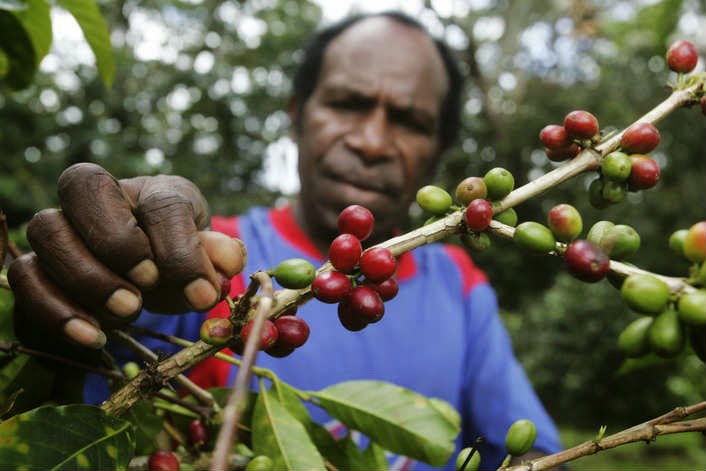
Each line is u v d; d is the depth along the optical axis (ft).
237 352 2.45
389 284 2.58
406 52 6.86
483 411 7.23
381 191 6.86
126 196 2.60
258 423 3.10
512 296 35.42
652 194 33.81
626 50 35.12
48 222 2.49
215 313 5.96
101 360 3.13
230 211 30.42
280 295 2.36
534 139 32.96
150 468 2.82
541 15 35.99
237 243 2.66
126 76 27.89
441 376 7.09
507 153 32.50
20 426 2.32
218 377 6.08
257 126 32.65
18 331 3.08
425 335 7.20
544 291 34.83
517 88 34.27
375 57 6.78
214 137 32.68
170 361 2.38
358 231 2.46
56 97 25.64
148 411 3.19
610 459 23.32
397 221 7.30
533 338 31.48
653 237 33.30
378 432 3.57
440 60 7.33
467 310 7.96
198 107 31.86
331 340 6.75
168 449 3.45
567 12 34.30
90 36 4.56
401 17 7.33
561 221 2.39
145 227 2.51
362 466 3.56
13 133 23.85
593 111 35.35
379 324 7.04
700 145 33.78
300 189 7.48
